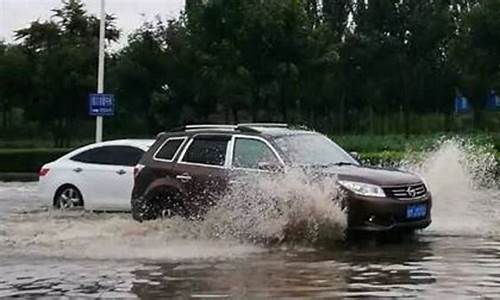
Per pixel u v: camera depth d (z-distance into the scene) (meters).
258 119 36.81
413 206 13.83
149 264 12.28
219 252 13.27
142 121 39.41
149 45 38.94
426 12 43.38
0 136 41.97
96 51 39.88
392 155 29.78
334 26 44.22
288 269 11.77
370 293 10.11
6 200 23.19
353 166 14.62
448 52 40.84
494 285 10.55
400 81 43.44
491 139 34.44
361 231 13.67
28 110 40.44
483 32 37.28
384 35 43.56
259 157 14.62
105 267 12.05
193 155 15.13
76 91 39.69
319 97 40.16
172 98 38.28
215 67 35.44
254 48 35.53
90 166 19.20
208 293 10.19
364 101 43.03
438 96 43.75
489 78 38.41
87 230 15.62
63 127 40.69
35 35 40.72
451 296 9.89
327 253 13.15
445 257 12.71
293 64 35.72
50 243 14.27
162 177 15.23
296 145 14.84
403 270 11.64
